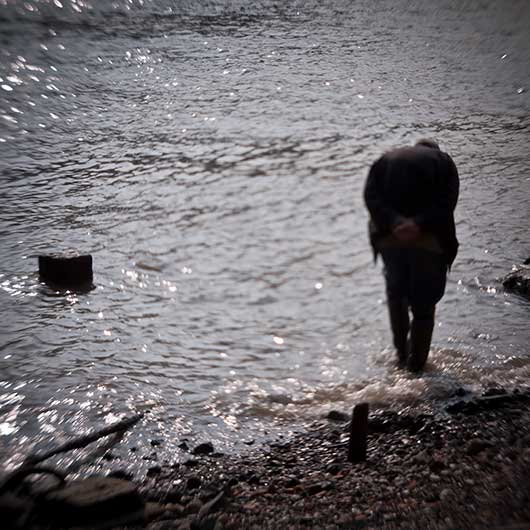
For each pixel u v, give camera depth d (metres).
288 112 13.88
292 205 9.48
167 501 4.36
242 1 26.56
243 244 8.37
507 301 7.13
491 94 15.71
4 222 8.96
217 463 4.77
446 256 5.64
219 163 11.11
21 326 6.58
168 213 9.25
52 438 5.00
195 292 7.29
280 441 5.04
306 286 7.41
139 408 5.42
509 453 4.73
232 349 6.29
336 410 5.34
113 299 7.13
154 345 6.32
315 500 4.31
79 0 24.36
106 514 4.14
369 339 6.43
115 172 10.80
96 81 16.25
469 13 25.31
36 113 13.90
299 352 6.23
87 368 5.95
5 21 21.48
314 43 20.39
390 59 18.69
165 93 15.33
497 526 3.99
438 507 4.19
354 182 10.32
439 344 6.32
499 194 9.98
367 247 8.31
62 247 8.28
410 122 13.43
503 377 5.82
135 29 21.62
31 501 4.23
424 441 4.91
